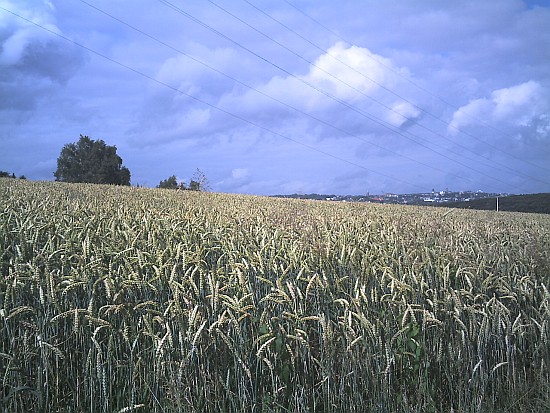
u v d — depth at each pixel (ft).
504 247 31.53
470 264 24.79
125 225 28.43
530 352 21.17
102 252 20.68
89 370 15.99
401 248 27.07
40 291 16.40
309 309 19.34
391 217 56.49
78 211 34.37
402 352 17.94
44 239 24.58
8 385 15.49
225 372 16.63
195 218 37.35
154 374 15.94
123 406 16.28
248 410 16.21
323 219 44.37
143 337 16.85
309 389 17.07
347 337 16.92
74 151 239.30
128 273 18.71
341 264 22.44
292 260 21.50
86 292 18.10
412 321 18.29
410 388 18.20
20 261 19.30
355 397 16.89
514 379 18.86
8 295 16.72
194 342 15.20
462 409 17.84
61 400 16.11
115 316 17.19
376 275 22.26
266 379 16.99
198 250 21.15
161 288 18.07
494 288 23.13
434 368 18.85
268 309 17.92
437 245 31.42
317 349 18.21
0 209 38.32
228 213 47.91
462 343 18.90
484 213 97.35
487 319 18.90
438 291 21.11
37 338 15.34
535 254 28.81
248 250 25.13
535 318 22.02
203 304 17.22
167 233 27.12
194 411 15.20
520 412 18.13
